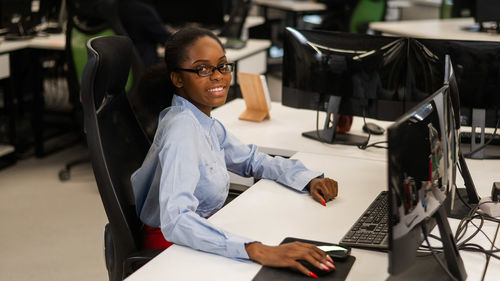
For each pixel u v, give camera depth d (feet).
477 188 6.53
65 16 15.25
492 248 5.11
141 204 5.91
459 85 7.54
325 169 7.02
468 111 7.62
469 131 8.34
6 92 13.55
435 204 4.64
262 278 4.60
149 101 6.42
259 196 6.20
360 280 4.58
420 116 4.47
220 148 6.55
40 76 13.94
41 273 9.31
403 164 4.12
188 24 16.79
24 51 13.96
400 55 7.80
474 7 16.69
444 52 7.55
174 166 5.29
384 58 7.84
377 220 5.49
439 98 4.91
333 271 4.69
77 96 12.42
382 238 5.14
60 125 16.14
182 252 5.00
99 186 5.52
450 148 5.04
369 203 6.05
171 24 16.90
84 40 11.93
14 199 12.00
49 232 10.66
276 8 21.83
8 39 13.92
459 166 6.11
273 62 22.26
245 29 16.40
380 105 8.00
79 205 11.82
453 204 5.89
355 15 19.49
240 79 9.04
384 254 4.99
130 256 5.42
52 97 17.53
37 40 14.05
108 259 6.10
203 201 5.84
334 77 8.13
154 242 5.91
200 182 5.70
